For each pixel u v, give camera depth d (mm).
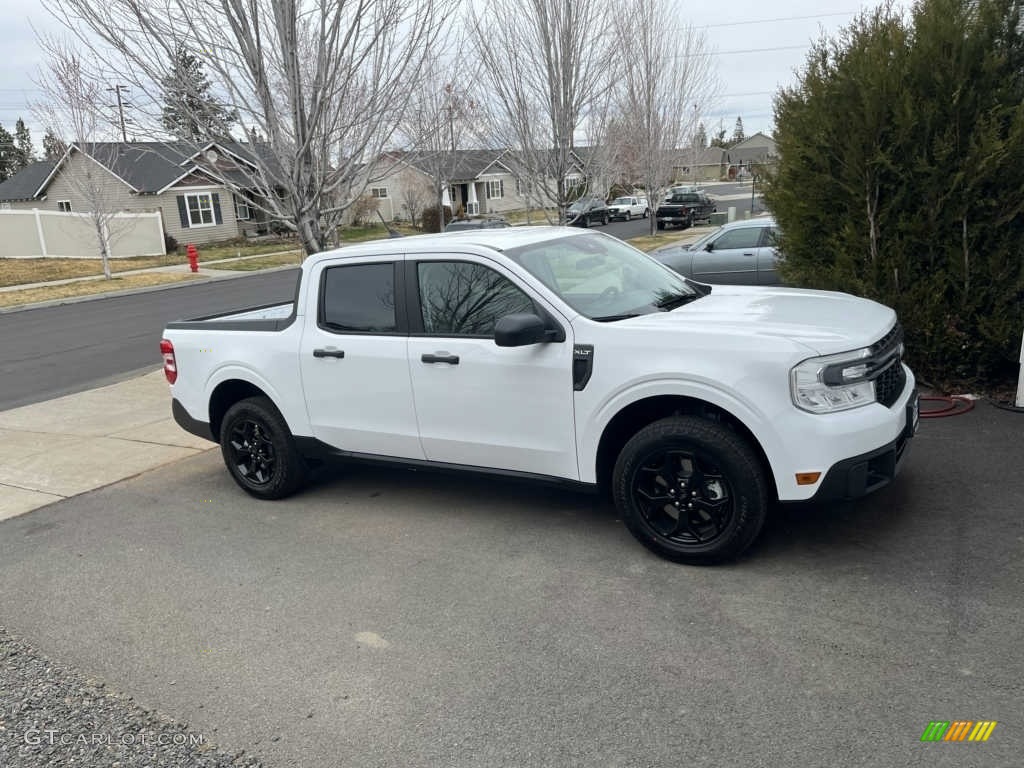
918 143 6230
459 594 4000
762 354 3734
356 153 7855
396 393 4820
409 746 2896
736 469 3807
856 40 6562
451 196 50438
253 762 2867
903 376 4488
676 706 2990
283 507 5465
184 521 5344
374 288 4891
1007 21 6094
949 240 6309
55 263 33156
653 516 4168
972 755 2615
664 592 3840
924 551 3980
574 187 15312
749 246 11969
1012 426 5719
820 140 6652
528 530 4699
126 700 3311
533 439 4410
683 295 4887
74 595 4336
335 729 3023
